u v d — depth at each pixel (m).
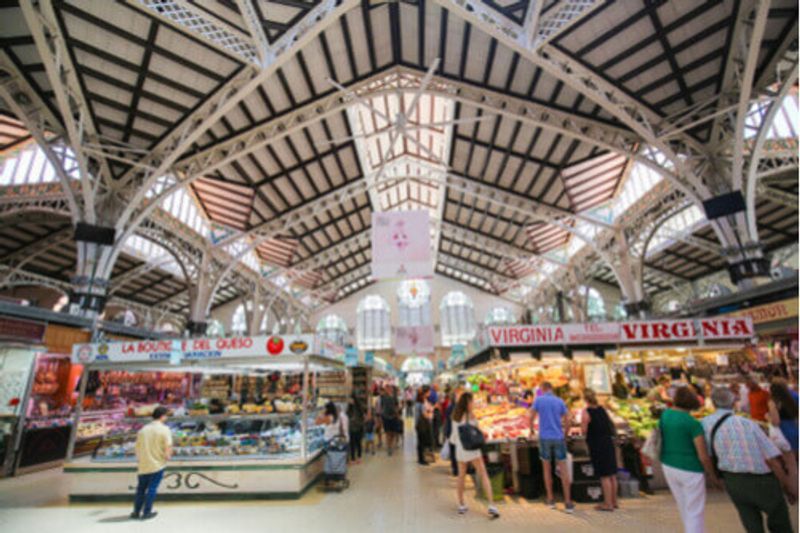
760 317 10.81
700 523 3.36
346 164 18.94
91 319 11.34
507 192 19.50
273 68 9.67
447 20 11.50
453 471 7.79
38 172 15.65
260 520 5.35
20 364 8.77
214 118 11.07
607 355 9.57
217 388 12.61
